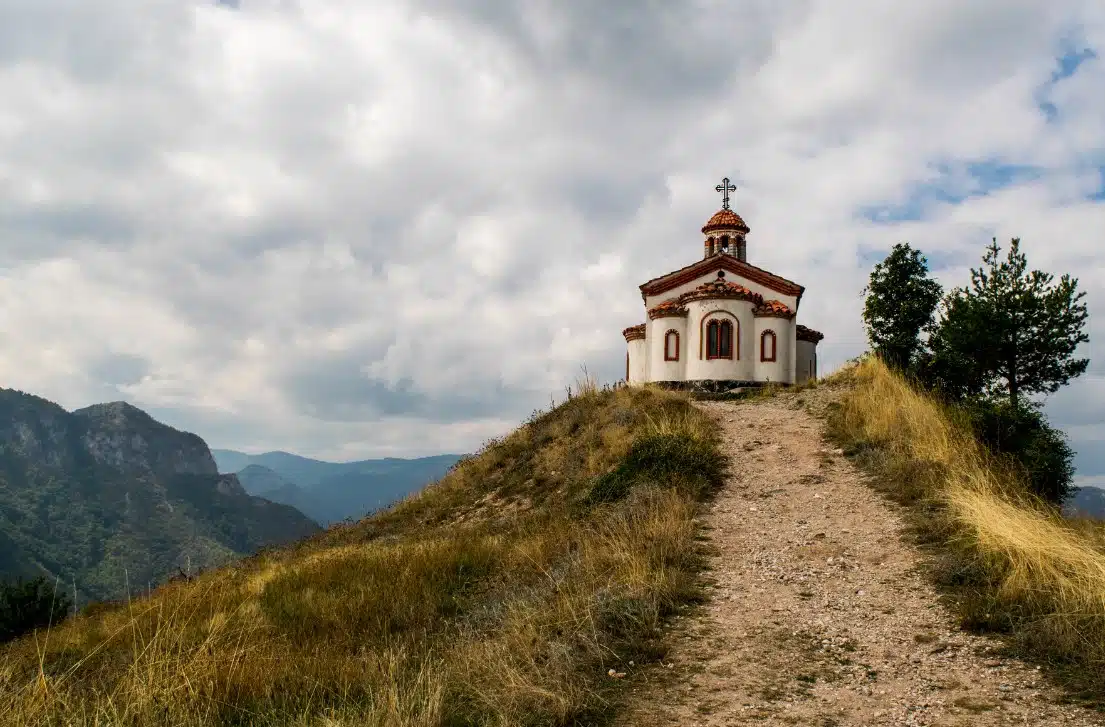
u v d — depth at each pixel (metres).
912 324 25.17
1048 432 16.97
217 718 7.16
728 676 7.46
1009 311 20.00
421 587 13.11
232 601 14.71
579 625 8.70
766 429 21.56
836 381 27.42
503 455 26.69
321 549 22.50
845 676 7.41
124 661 10.28
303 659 9.15
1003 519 10.94
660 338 35.44
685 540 12.57
